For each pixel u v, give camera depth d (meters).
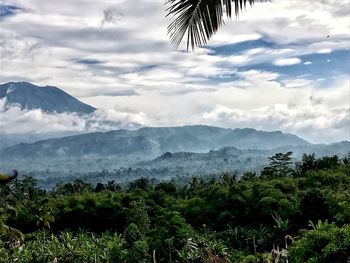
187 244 41.28
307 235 10.80
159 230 42.16
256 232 45.88
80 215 55.59
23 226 48.38
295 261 10.95
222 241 46.00
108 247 41.59
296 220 46.34
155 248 40.88
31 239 46.22
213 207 53.56
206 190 60.53
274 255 24.12
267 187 52.88
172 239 41.22
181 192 69.19
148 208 56.22
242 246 45.50
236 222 51.34
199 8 6.27
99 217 55.81
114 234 48.69
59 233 52.16
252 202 51.47
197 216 53.66
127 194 60.47
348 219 21.44
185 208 55.03
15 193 4.06
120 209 56.03
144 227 48.28
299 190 53.28
